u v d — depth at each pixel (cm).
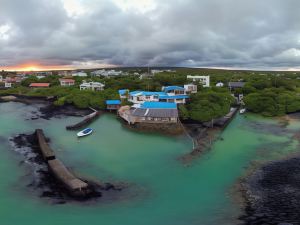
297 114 9638
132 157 5362
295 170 4659
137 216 3262
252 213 3281
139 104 9369
